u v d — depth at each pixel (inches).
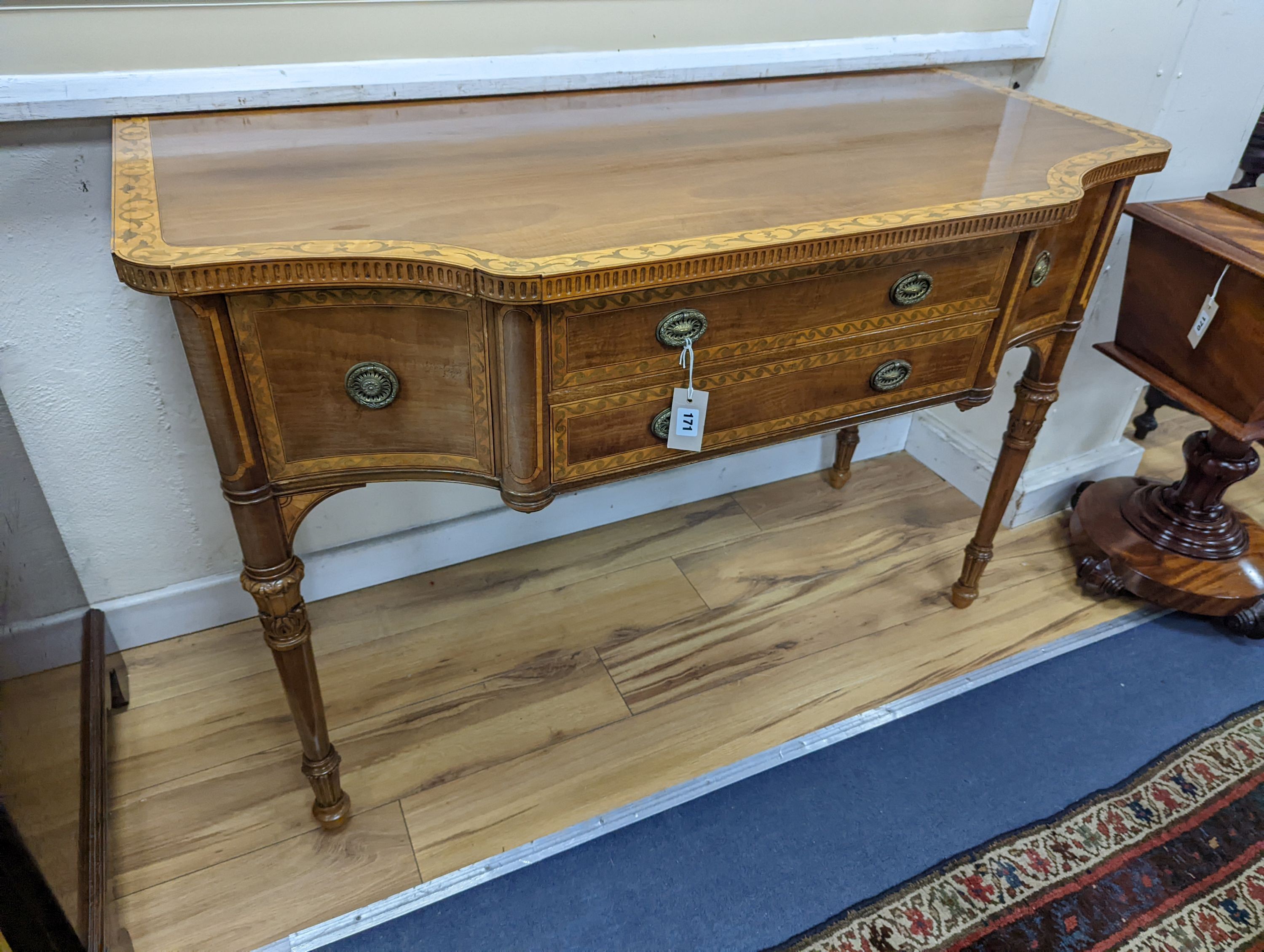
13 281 43.4
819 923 43.3
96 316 45.9
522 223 33.0
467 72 47.3
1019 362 68.1
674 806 48.9
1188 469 62.7
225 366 31.4
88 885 37.3
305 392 33.5
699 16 51.8
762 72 54.4
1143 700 56.9
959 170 40.8
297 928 42.4
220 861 45.1
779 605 63.4
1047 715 55.5
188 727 52.1
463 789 49.5
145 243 29.4
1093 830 48.4
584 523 70.1
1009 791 50.5
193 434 51.7
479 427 35.7
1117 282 64.7
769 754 52.0
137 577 55.2
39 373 46.1
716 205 35.6
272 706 53.7
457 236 31.6
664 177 38.7
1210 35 58.1
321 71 44.3
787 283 36.1
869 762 51.9
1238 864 46.8
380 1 43.9
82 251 44.1
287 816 47.6
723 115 48.3
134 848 45.4
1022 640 61.2
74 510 50.9
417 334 33.1
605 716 54.2
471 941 42.1
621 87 51.6
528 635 60.0
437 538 63.8
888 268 38.1
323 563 60.3
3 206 41.6
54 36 39.2
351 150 40.0
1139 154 43.8
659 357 35.8
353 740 52.0
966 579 62.4
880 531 71.6
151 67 41.5
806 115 48.9
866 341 40.3
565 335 33.2
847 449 74.0
